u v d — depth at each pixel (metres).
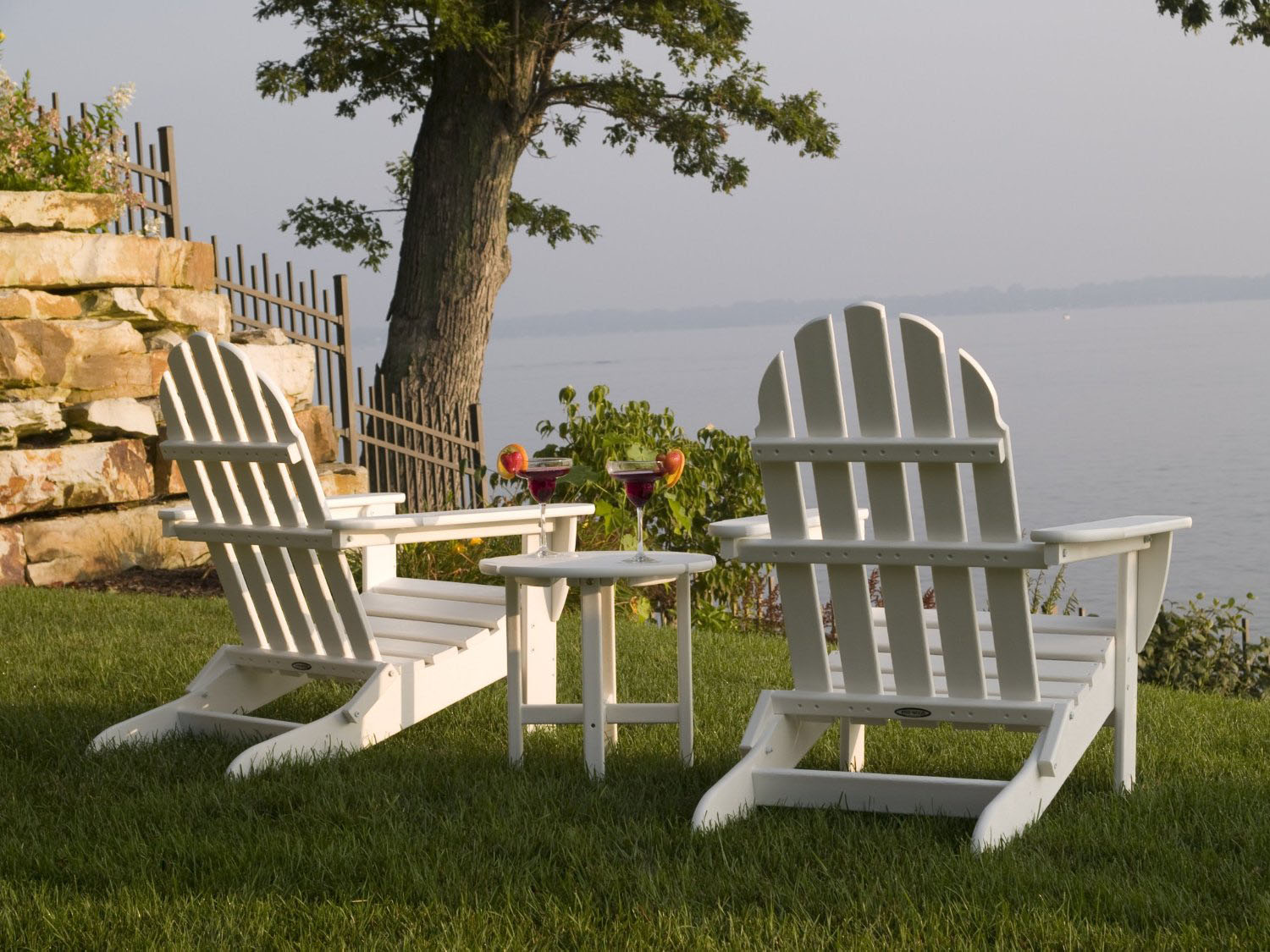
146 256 8.02
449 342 11.25
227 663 3.70
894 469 2.75
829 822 2.79
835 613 2.91
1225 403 54.97
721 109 12.41
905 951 2.11
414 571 6.87
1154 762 3.47
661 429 8.20
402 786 3.08
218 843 2.63
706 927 2.21
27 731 3.65
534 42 10.89
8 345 7.13
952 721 2.87
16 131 7.92
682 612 3.35
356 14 10.59
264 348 8.58
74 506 7.39
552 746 3.63
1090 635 3.20
